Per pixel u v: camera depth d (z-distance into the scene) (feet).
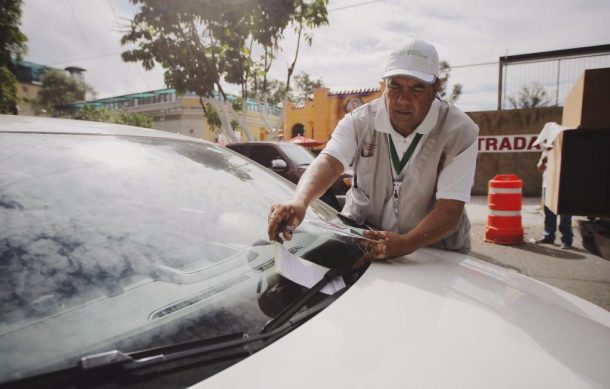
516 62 33.63
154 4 28.19
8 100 30.19
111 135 4.06
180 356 2.22
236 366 2.24
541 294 3.87
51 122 3.97
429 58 4.65
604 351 2.86
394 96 4.70
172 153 4.31
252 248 3.56
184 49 30.48
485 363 2.49
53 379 1.94
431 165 5.01
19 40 29.22
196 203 3.76
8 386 1.88
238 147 23.22
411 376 2.28
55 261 2.60
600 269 12.40
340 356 2.40
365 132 5.36
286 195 4.96
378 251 4.13
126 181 3.52
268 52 32.76
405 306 3.12
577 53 32.45
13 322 2.21
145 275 2.80
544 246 15.42
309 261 3.65
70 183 3.18
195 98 105.40
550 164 14.48
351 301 3.13
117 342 2.24
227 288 2.92
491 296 3.57
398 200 5.32
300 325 2.74
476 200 31.12
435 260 4.57
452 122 4.95
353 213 5.85
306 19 31.19
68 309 2.38
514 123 32.83
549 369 2.54
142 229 3.15
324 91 53.57
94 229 2.93
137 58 30.04
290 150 22.22
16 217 2.74
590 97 13.82
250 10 28.68
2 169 3.01
